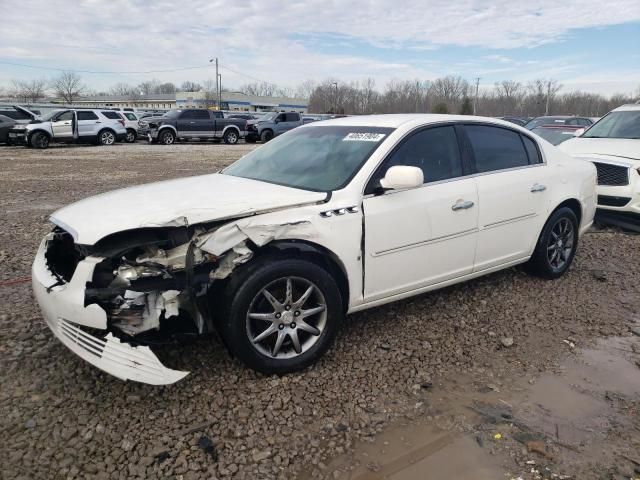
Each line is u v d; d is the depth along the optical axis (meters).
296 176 3.86
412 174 3.40
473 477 2.53
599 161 7.31
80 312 2.88
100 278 2.97
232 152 21.69
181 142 30.03
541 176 4.74
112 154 19.97
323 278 3.33
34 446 2.64
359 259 3.53
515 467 2.60
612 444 2.78
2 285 4.77
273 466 2.58
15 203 9.06
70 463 2.54
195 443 2.71
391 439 2.81
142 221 2.99
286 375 3.34
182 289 3.00
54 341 3.68
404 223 3.70
